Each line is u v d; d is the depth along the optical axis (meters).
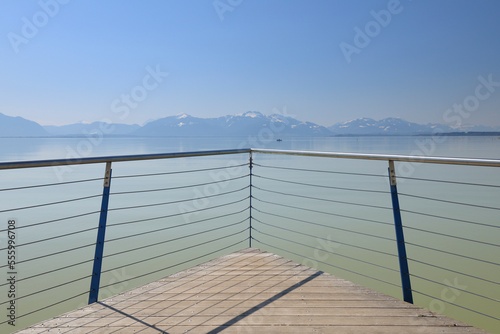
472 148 61.09
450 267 6.64
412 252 7.64
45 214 13.53
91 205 15.91
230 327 1.79
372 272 6.36
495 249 7.88
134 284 5.83
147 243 8.66
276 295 2.17
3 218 12.60
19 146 103.62
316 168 32.62
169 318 1.89
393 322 1.83
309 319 1.87
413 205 15.45
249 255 2.94
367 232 9.66
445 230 9.96
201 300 2.11
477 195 18.48
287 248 8.03
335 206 15.09
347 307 2.00
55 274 6.48
